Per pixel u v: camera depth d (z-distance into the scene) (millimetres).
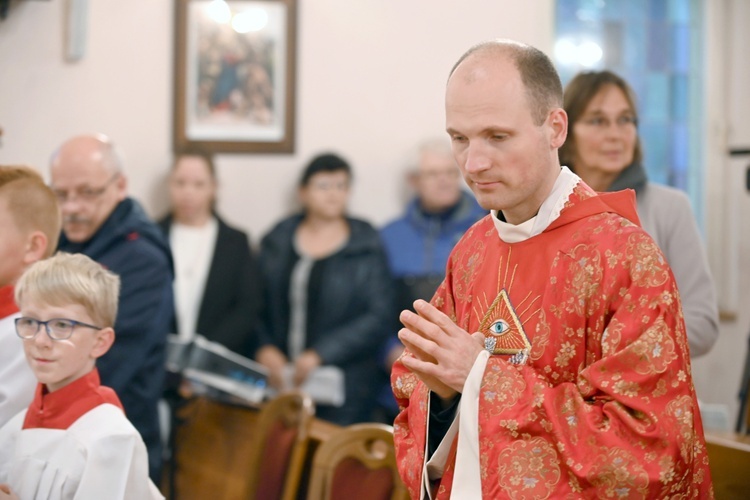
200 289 5145
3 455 2646
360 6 5871
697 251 3129
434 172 5289
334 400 5020
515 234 2109
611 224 1995
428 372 2000
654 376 1849
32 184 2967
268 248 5348
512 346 2043
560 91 2029
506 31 6016
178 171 5219
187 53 5668
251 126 5750
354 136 5871
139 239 3629
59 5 5555
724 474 2736
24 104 5531
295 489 3551
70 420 2527
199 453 4477
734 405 6234
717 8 6355
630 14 6258
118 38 5633
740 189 6352
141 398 3508
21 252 2918
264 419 3916
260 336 5246
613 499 1829
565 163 3295
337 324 5164
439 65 5949
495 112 1937
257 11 5730
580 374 1925
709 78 6348
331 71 5844
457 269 2305
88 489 2406
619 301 1929
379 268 5258
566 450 1871
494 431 1927
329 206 5301
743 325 6297
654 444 1828
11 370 2826
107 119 5617
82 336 2539
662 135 6316
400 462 2209
